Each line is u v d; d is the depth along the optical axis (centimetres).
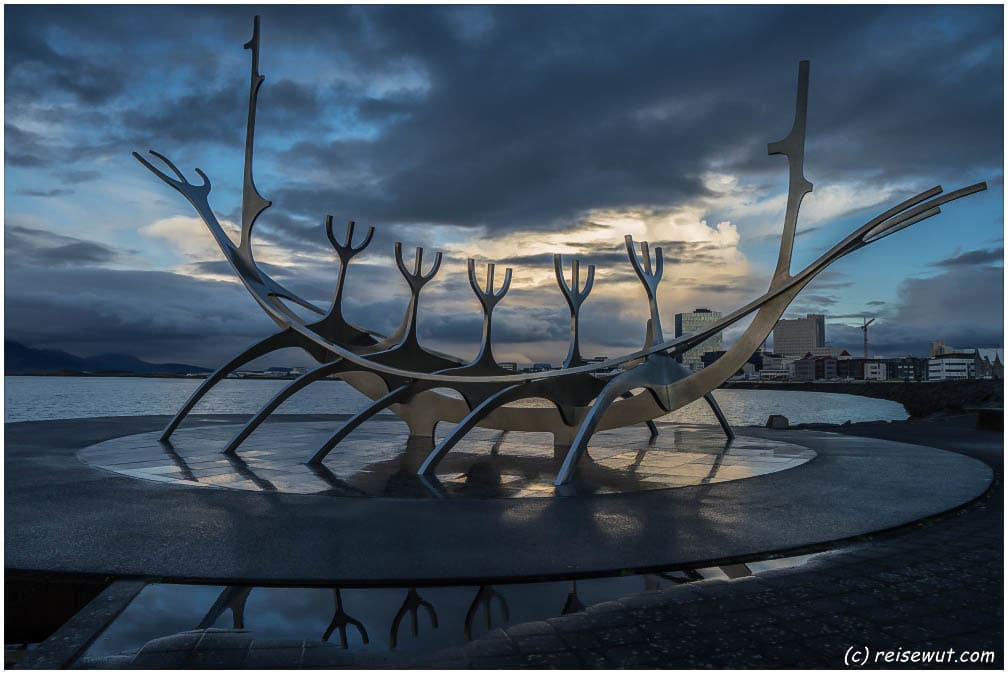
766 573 641
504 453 1584
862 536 787
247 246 1809
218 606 570
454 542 751
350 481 1149
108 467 1265
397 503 964
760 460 1466
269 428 2145
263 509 915
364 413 1430
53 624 627
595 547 731
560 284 1658
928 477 1221
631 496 1029
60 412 4628
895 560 691
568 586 625
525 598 592
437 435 2103
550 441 1900
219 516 869
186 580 625
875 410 7969
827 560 690
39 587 629
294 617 547
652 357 1534
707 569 680
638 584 631
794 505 961
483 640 485
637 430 2294
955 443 1825
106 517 857
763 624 513
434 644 497
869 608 546
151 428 2041
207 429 2031
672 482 1162
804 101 1386
